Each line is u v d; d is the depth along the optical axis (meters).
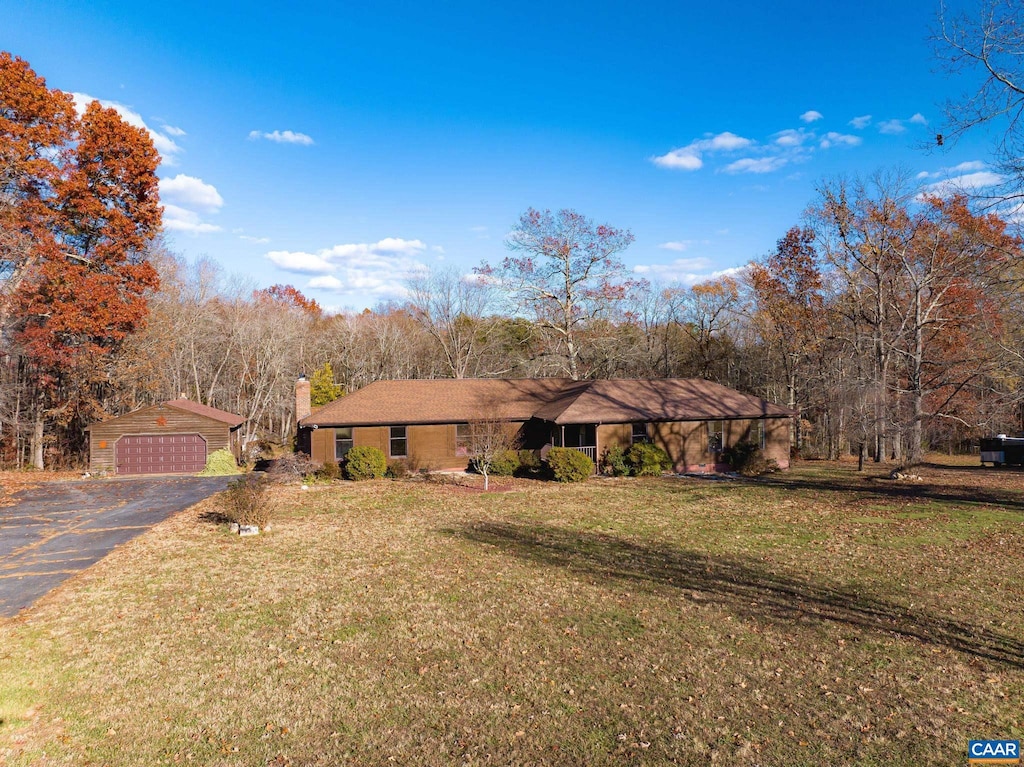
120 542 14.76
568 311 40.75
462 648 8.30
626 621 9.27
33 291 30.80
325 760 5.73
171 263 40.94
